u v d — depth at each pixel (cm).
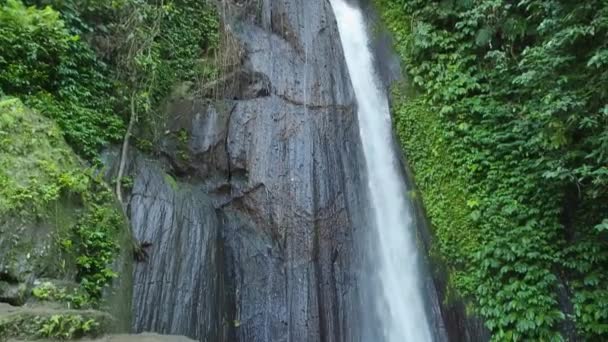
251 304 844
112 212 654
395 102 1152
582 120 843
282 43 1137
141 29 927
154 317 699
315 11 1201
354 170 1026
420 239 1027
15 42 737
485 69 1125
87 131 774
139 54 892
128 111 875
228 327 808
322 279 884
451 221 994
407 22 1252
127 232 684
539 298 888
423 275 998
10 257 480
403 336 956
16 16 745
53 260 524
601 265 908
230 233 894
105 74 877
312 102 1043
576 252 921
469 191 1002
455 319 934
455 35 1161
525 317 878
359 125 1114
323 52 1141
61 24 776
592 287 899
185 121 947
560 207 947
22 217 504
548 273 902
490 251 935
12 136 573
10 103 610
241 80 1036
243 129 970
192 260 775
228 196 931
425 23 1211
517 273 921
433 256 995
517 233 938
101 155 785
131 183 786
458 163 1029
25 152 571
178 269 754
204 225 818
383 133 1152
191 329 728
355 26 1331
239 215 918
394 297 983
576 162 908
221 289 809
